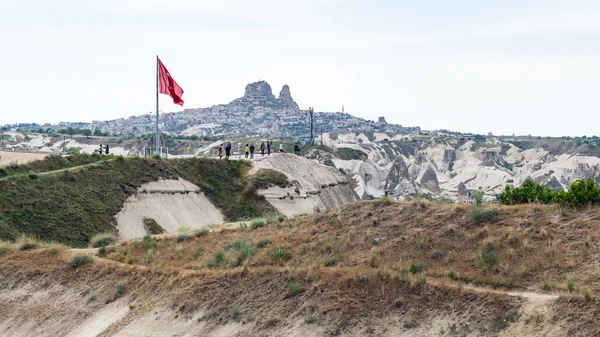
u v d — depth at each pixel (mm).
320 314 22844
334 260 26641
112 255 33625
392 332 21172
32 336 28125
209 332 24297
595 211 26031
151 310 26922
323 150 180750
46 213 52219
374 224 29266
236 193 75125
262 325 23453
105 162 66562
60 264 32875
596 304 19125
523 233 25047
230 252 30594
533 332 19047
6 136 199000
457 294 21578
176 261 31156
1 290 31781
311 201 82875
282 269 26359
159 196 65875
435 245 25953
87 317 28375
